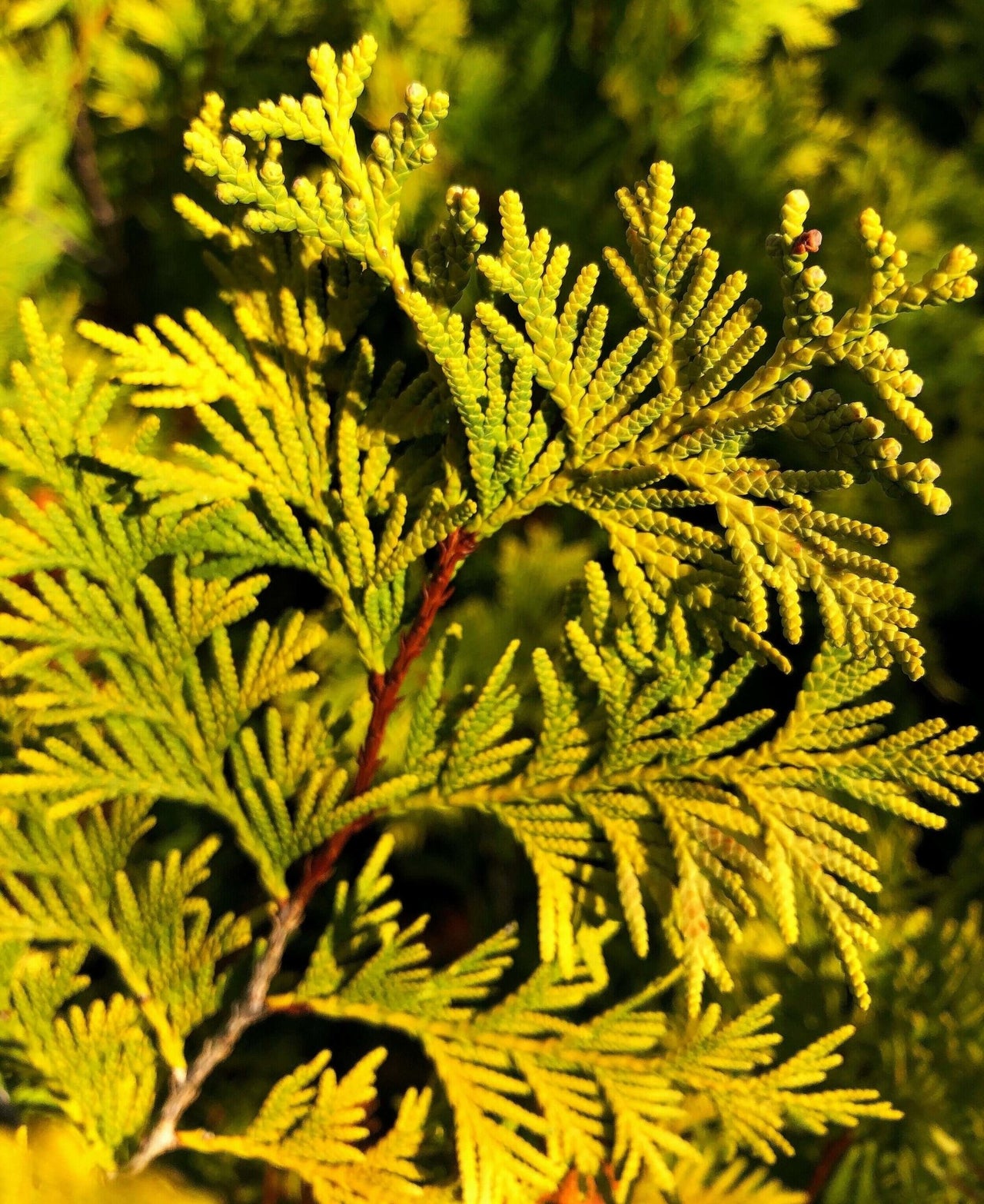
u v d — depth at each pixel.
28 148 0.64
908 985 0.63
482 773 0.60
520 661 0.65
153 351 0.59
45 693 0.60
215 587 0.60
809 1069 0.60
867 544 0.58
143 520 0.59
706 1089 0.60
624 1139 0.60
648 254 0.58
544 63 0.65
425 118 0.57
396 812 0.60
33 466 0.59
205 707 0.60
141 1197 0.57
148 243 0.67
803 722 0.59
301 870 0.66
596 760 0.60
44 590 0.59
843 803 0.64
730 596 0.59
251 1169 0.63
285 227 0.57
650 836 0.60
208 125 0.58
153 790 0.60
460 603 0.66
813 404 0.57
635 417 0.58
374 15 0.63
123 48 0.64
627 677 0.59
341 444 0.59
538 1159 0.60
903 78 0.70
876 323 0.57
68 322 0.64
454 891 0.69
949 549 0.67
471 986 0.61
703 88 0.65
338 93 0.57
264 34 0.64
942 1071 0.62
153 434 0.59
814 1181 0.63
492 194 0.65
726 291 0.58
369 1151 0.60
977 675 0.69
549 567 0.65
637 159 0.65
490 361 0.58
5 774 0.61
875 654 0.59
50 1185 0.57
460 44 0.64
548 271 0.58
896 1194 0.62
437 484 0.60
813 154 0.65
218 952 0.61
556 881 0.60
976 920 0.63
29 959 0.62
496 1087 0.60
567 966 0.60
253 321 0.60
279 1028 0.66
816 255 0.65
